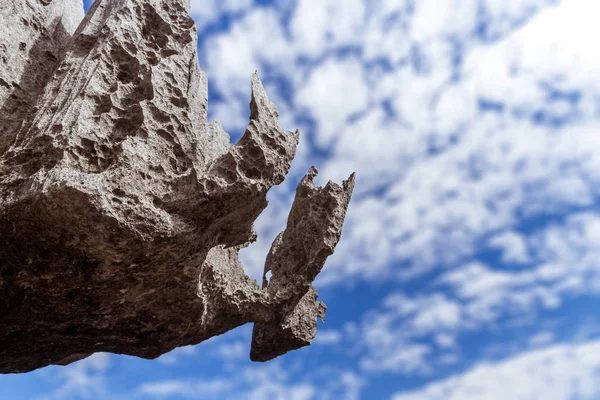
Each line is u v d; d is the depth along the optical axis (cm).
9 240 561
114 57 645
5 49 668
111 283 632
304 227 970
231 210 647
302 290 958
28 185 542
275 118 709
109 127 598
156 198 588
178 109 637
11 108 657
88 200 518
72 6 837
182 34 712
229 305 899
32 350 784
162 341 816
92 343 793
